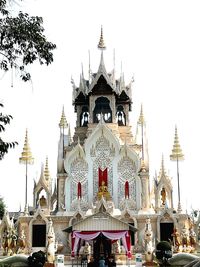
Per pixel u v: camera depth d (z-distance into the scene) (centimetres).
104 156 8012
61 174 7906
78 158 8025
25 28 2162
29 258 5128
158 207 7700
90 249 6431
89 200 7794
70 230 5809
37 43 2195
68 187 7869
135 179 7856
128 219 7356
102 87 8569
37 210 7488
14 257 5103
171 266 5209
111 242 5794
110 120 8438
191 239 6831
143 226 7325
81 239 5709
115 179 7875
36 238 7394
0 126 2131
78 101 8812
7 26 2139
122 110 8719
